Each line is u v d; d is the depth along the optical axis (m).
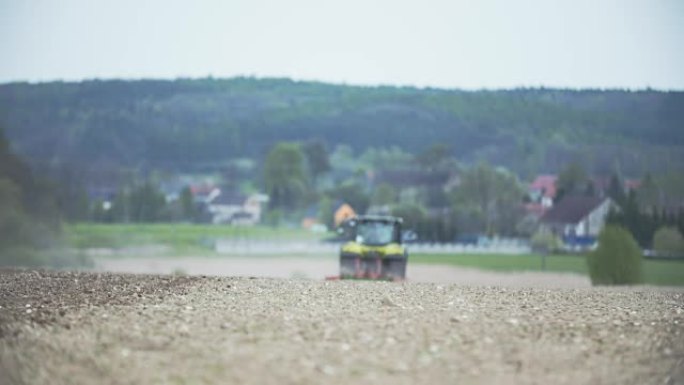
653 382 27.61
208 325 35.75
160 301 44.56
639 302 49.72
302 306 42.75
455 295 50.72
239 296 47.41
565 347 32.16
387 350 30.80
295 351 30.45
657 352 31.62
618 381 27.56
